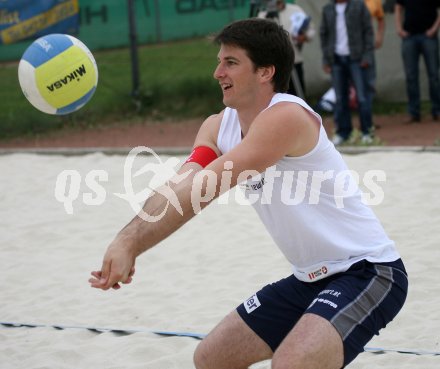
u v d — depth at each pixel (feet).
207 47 135.54
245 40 24.95
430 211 58.85
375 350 37.63
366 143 86.89
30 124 111.34
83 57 32.17
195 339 39.83
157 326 42.09
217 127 27.53
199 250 54.49
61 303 46.55
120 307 45.27
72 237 59.57
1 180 78.07
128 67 131.44
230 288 47.03
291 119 24.48
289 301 27.12
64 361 38.34
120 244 23.31
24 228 61.93
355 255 25.90
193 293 46.75
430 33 96.17
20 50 119.96
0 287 49.83
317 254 26.20
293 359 23.67
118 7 124.36
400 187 65.98
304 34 96.17
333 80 89.10
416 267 47.80
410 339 38.73
